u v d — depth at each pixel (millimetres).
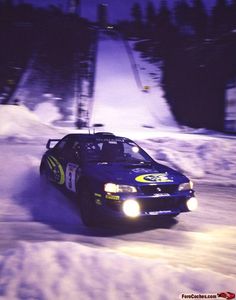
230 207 6605
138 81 46875
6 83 43812
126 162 5891
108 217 5277
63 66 50938
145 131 30750
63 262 3234
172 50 57344
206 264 3924
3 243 4418
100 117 36125
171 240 4730
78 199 5648
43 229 5066
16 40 59719
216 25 67688
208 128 35125
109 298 2730
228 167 10500
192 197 5371
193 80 43625
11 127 22203
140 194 4996
